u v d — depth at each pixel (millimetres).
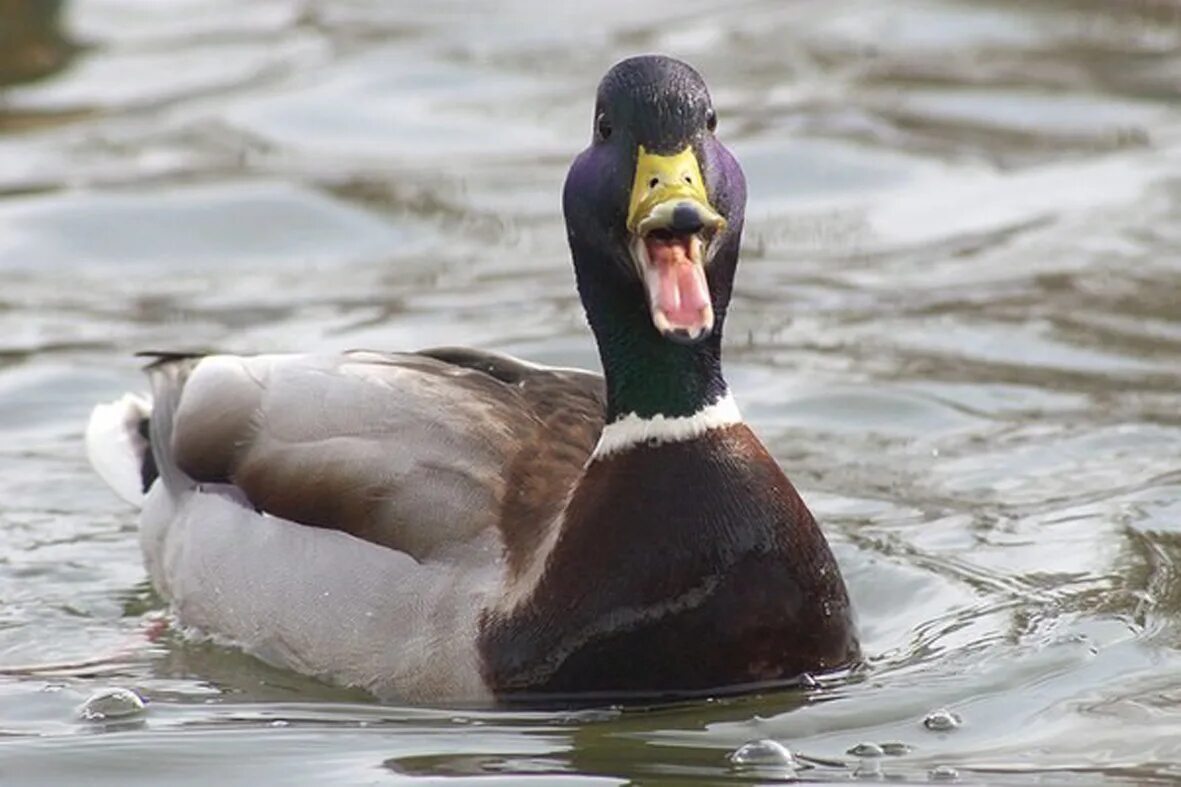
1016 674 10789
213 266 18141
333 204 19266
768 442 14305
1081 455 13961
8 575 12758
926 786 9523
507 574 10492
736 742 9977
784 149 20562
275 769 9922
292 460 11375
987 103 22062
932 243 18328
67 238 18547
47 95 22734
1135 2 25219
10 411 15102
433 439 11008
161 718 10641
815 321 16547
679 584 10164
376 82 22875
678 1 26266
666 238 9812
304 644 11094
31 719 10703
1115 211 18828
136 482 13062
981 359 15672
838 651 10586
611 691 10289
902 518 13086
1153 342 15906
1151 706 10406
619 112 10094
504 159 20625
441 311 16875
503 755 9922
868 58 23719
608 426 10391
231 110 22062
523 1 26188
